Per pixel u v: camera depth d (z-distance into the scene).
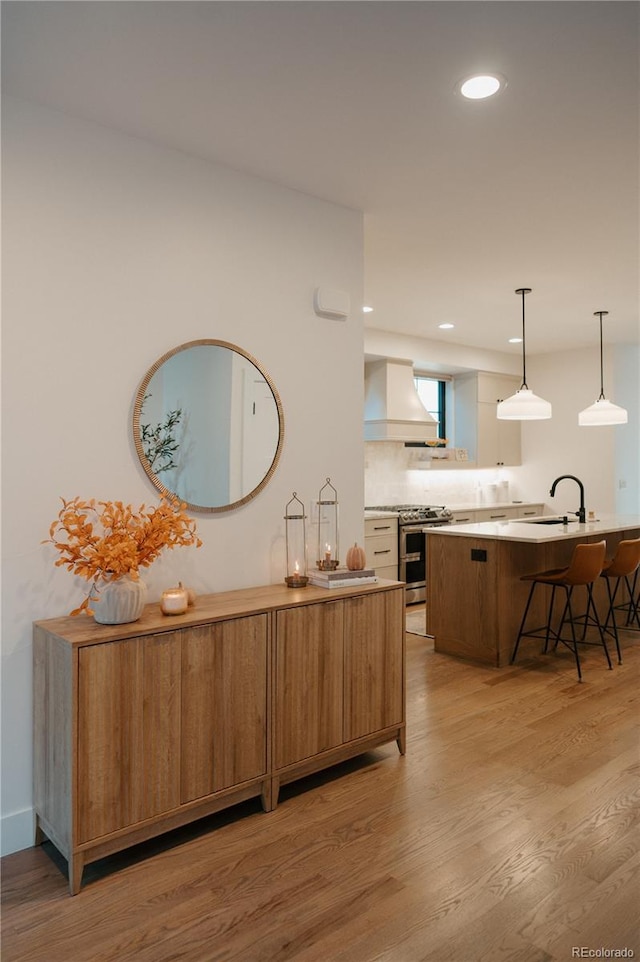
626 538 5.51
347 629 2.75
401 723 2.97
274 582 2.97
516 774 2.77
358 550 2.97
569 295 4.98
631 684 3.93
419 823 2.39
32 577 2.27
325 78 2.16
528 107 2.35
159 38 1.94
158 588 2.60
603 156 2.74
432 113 2.39
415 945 1.77
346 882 2.05
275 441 2.96
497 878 2.06
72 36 1.92
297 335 3.06
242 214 2.86
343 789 2.66
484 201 3.20
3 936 1.82
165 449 2.60
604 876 2.07
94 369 2.42
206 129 2.49
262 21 1.86
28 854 2.23
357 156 2.72
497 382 7.64
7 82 2.17
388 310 5.45
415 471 7.14
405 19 1.86
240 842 2.28
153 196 2.59
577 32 1.93
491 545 4.31
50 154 2.32
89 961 1.73
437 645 4.68
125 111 2.36
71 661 1.99
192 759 2.27
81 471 2.39
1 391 2.21
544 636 4.70
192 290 2.70
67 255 2.36
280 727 2.52
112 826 2.08
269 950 1.76
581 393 7.40
